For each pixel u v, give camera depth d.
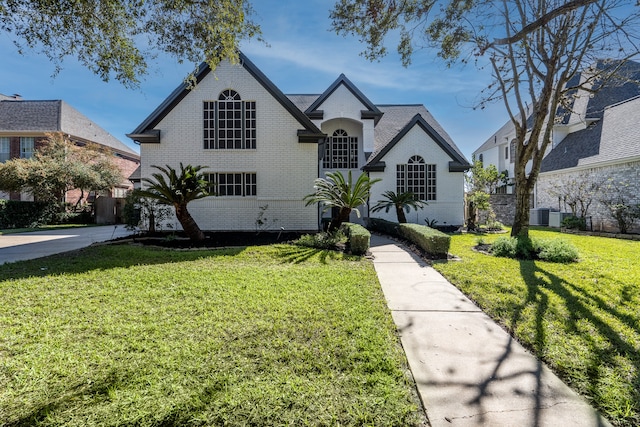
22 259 7.29
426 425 2.07
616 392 2.39
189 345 3.02
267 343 3.08
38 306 4.12
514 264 6.90
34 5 6.08
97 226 17.95
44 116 23.03
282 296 4.55
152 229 10.91
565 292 4.82
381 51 7.41
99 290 4.80
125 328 3.42
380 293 4.89
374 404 2.24
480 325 3.72
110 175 20.67
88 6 6.38
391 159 15.14
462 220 15.04
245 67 12.31
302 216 12.48
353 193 9.76
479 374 2.65
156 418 2.07
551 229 15.54
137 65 7.57
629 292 4.80
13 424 2.04
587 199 15.41
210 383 2.42
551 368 2.77
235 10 6.88
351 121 16.47
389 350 2.99
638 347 3.08
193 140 12.29
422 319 3.90
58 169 18.27
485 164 28.48
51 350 2.94
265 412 2.13
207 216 12.40
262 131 12.41
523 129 9.30
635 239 11.40
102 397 2.28
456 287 5.33
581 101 18.23
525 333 3.41
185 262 7.00
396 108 19.30
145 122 12.10
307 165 12.48
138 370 2.60
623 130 14.59
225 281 5.33
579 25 8.03
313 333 3.32
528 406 2.25
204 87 12.25
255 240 10.21
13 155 22.23
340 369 2.66
